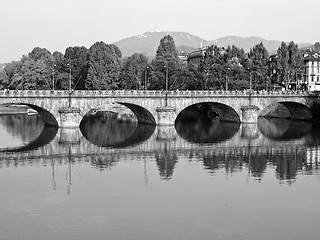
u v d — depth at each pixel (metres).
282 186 71.12
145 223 53.53
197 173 79.56
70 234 50.06
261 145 112.81
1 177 74.94
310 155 98.69
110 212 57.28
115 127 150.12
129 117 196.75
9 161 88.00
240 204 61.19
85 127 149.88
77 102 131.75
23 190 67.06
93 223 53.38
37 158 91.38
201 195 65.31
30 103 125.25
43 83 196.25
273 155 98.50
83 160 90.06
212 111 184.50
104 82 181.25
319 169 84.19
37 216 55.56
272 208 59.62
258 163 89.31
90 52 195.88
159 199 63.03
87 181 72.75
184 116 188.00
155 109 144.00
